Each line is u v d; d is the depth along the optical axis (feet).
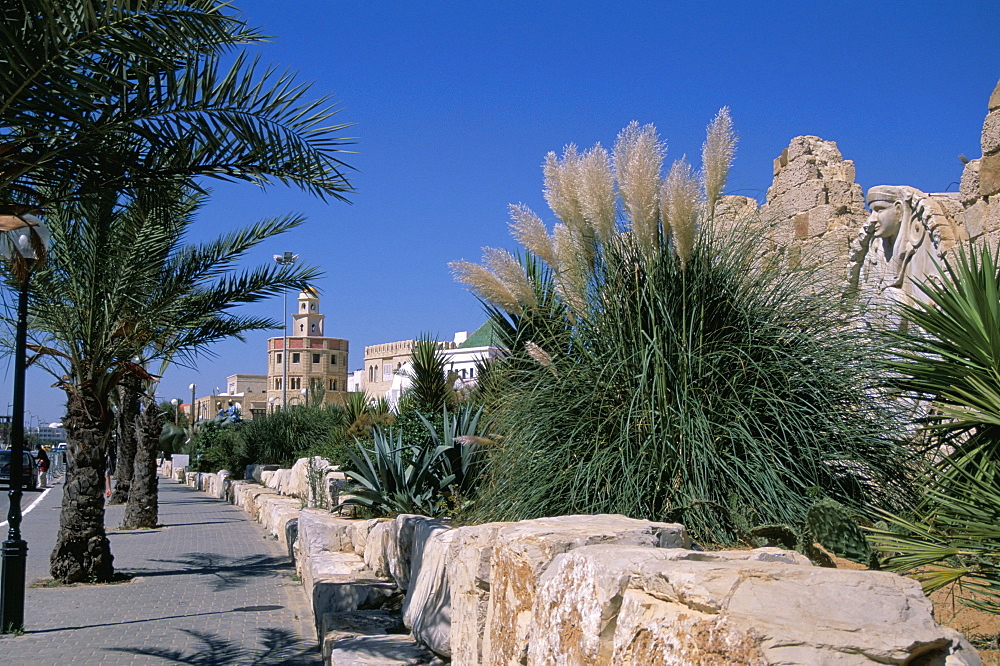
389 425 48.26
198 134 23.29
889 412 18.07
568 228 21.58
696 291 19.36
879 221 31.63
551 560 10.50
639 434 18.08
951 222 28.32
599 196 20.71
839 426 17.34
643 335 19.02
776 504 16.21
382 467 34.86
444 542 18.95
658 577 7.75
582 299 21.01
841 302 20.16
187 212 38.78
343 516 38.88
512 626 10.77
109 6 18.69
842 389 18.03
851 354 18.60
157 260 39.96
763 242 21.13
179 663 24.18
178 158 24.36
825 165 39.73
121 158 23.81
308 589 33.71
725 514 16.15
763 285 20.12
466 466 32.27
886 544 13.88
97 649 25.88
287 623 29.60
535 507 18.11
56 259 38.58
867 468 17.35
